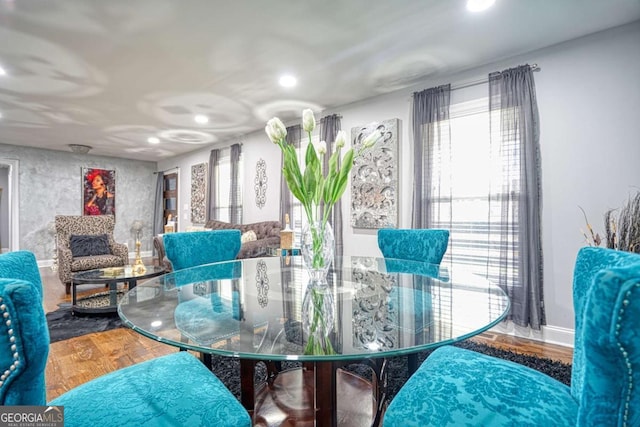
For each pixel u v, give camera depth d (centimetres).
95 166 681
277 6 198
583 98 234
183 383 97
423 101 308
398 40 238
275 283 178
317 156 156
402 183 333
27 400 62
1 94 332
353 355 89
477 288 161
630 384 50
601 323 50
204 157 619
